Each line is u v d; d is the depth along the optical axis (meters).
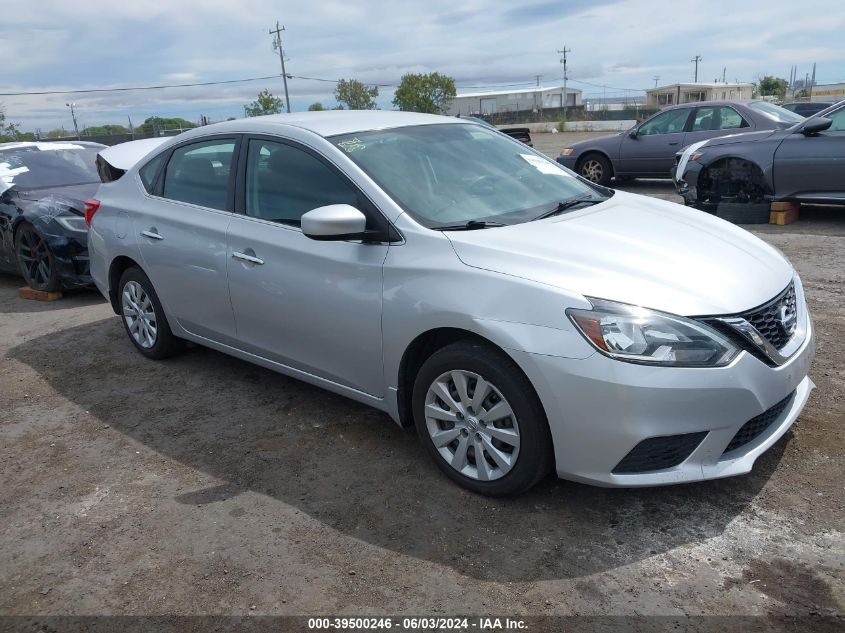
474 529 2.88
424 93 56.69
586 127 46.94
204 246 4.10
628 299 2.67
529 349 2.71
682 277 2.82
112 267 4.96
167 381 4.65
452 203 3.40
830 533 2.71
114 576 2.74
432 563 2.70
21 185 7.31
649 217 3.56
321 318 3.49
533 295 2.75
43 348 5.49
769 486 3.03
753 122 11.04
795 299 3.14
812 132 8.02
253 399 4.30
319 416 4.02
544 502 3.03
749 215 8.55
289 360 3.82
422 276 3.06
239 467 3.51
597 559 2.66
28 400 4.50
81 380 4.78
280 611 2.50
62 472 3.58
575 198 3.80
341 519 3.02
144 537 2.98
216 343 4.35
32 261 6.93
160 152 4.67
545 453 2.85
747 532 2.75
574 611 2.41
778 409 2.94
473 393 3.01
